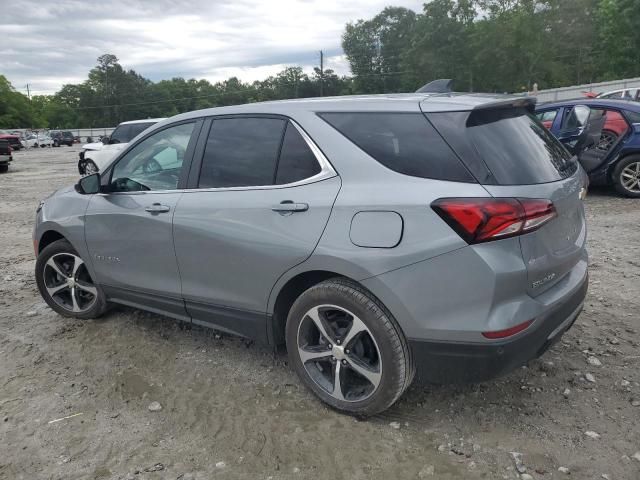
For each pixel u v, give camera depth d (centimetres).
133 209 385
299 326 315
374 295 284
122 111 11169
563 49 4984
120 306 490
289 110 328
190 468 276
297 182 311
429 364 278
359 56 8431
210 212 341
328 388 317
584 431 293
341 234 286
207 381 359
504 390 333
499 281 255
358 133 299
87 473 275
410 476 264
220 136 357
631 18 4391
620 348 379
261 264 319
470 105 278
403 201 270
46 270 462
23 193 1340
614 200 869
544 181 282
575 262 312
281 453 284
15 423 319
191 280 362
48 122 11112
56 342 425
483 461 273
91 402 339
